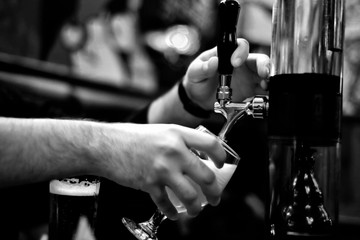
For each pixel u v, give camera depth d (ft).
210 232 6.01
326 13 2.19
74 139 2.58
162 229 5.79
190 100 4.09
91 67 7.19
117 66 7.49
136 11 7.60
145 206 4.19
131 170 2.44
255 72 3.50
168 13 7.72
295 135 2.09
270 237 2.26
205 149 2.39
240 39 2.81
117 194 4.88
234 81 3.63
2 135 2.60
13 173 2.60
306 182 2.20
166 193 2.45
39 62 6.60
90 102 7.20
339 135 2.16
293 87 2.10
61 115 5.79
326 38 2.19
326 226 2.17
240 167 6.91
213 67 3.38
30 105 5.60
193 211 2.39
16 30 6.35
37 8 6.56
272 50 2.33
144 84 7.79
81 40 7.06
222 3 2.63
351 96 7.73
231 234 6.03
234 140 6.95
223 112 2.65
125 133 2.50
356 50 7.61
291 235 2.18
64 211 2.59
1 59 6.20
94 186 2.64
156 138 2.38
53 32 6.73
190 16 7.80
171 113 4.38
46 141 2.61
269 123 2.22
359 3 7.54
